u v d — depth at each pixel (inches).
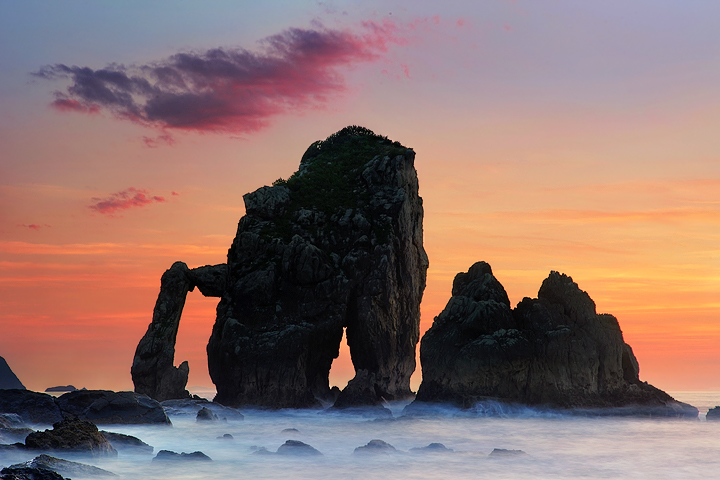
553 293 3048.7
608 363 2901.1
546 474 1544.0
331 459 1657.2
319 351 3240.7
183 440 1971.0
